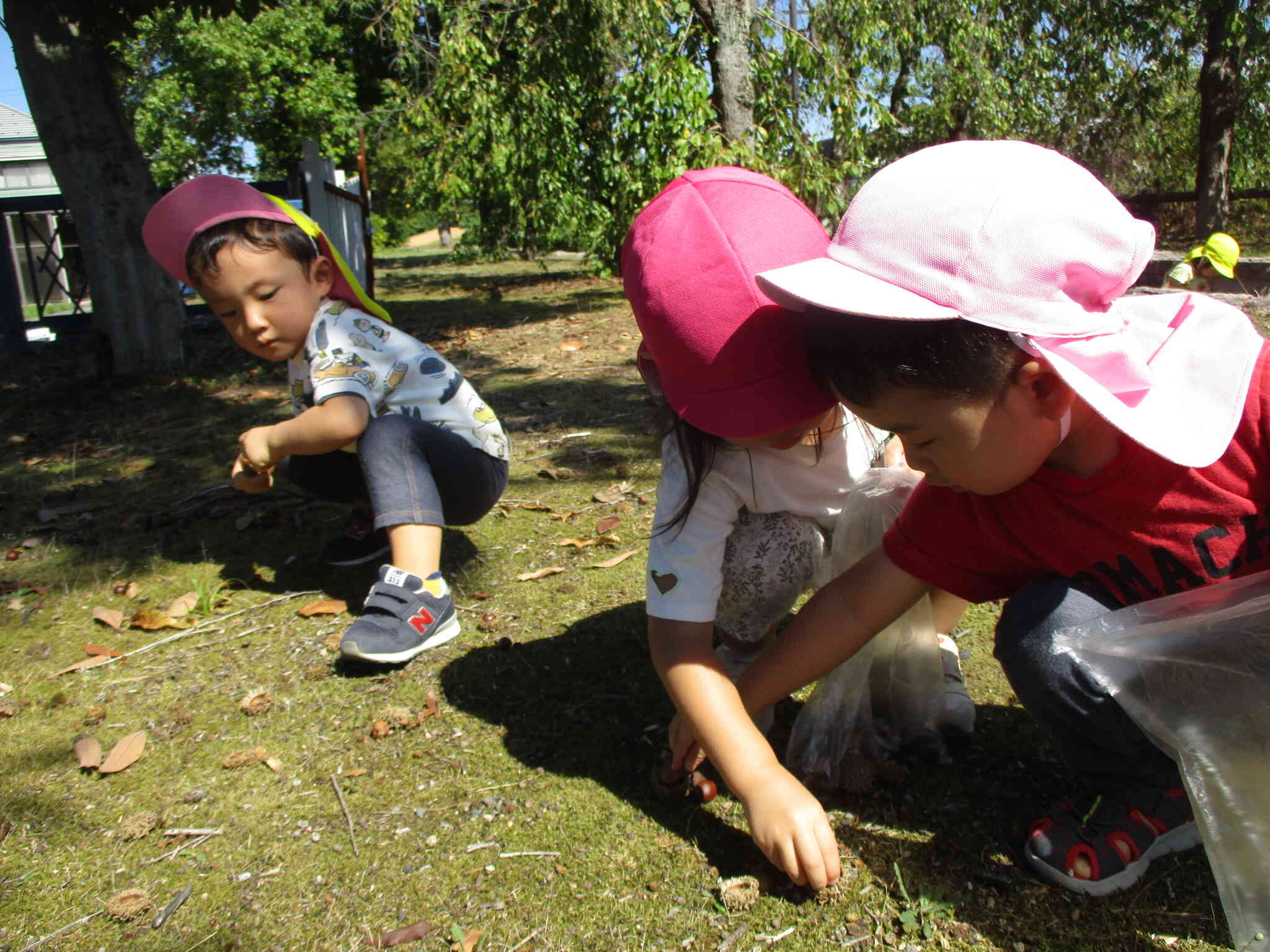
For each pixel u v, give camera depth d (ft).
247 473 7.56
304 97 57.62
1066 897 4.33
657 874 4.63
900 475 5.33
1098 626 4.02
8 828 5.27
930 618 5.21
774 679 4.88
